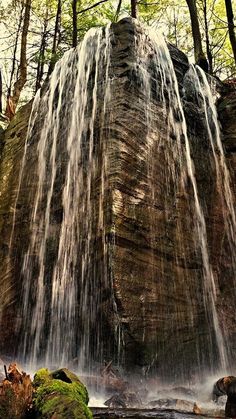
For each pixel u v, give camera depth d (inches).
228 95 521.0
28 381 148.4
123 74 411.8
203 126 463.5
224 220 414.9
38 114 479.5
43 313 348.2
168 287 331.6
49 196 400.5
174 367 306.5
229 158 464.1
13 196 432.1
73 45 744.3
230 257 401.4
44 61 871.1
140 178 360.2
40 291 358.9
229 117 492.1
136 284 313.6
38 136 458.3
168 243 350.9
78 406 131.0
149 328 304.3
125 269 313.9
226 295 374.9
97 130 389.4
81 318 320.2
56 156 419.2
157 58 453.4
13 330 358.3
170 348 309.4
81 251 342.0
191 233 375.2
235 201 438.0
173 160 400.5
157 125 405.1
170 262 344.2
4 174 464.1
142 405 209.2
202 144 448.1
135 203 345.4
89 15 922.7
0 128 566.6
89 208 352.8
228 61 946.7
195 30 674.8
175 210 373.1
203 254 374.9
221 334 347.9
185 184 398.0
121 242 321.4
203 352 328.2
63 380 159.6
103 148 370.6
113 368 289.0
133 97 401.1
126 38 440.8
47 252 371.6
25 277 375.9
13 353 352.2
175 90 452.1
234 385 190.7
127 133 374.6
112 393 238.8
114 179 345.7
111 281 306.3
